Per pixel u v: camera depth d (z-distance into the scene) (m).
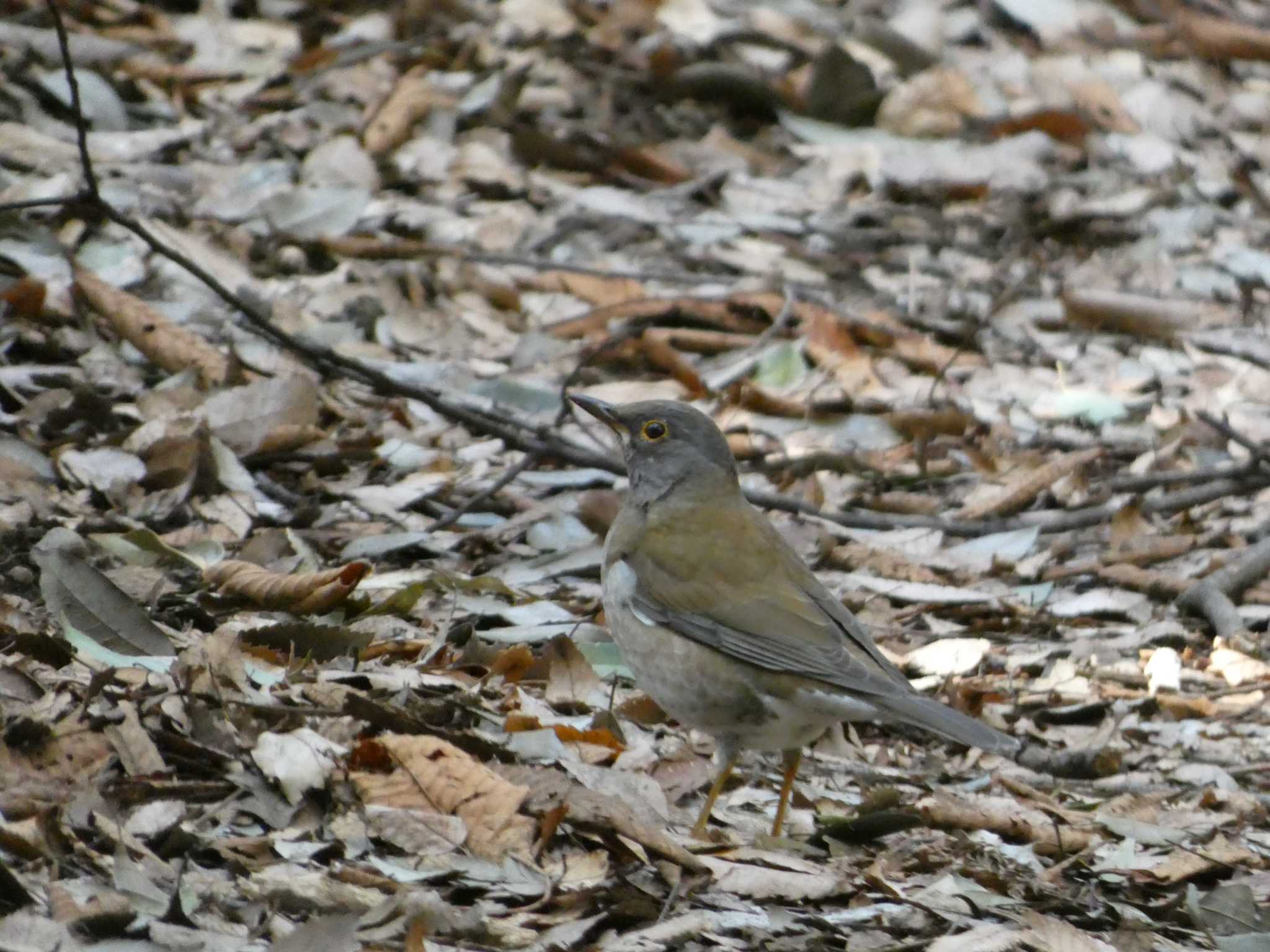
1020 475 14.42
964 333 16.97
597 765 9.07
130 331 13.34
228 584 10.17
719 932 7.39
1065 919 8.20
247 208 16.19
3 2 18.11
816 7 22.17
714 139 19.47
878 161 19.67
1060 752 10.48
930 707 8.56
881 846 8.88
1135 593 12.97
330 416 13.62
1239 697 11.50
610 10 21.02
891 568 12.77
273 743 7.83
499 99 19.02
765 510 13.49
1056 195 19.67
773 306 16.64
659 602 9.15
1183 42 23.17
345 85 18.75
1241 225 19.86
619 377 15.52
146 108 17.42
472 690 9.51
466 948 6.86
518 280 16.48
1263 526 14.01
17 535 10.38
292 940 6.53
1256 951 7.93
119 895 6.63
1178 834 9.28
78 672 8.38
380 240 16.48
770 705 8.90
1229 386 16.61
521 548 12.30
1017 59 21.98
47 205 12.10
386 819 7.62
